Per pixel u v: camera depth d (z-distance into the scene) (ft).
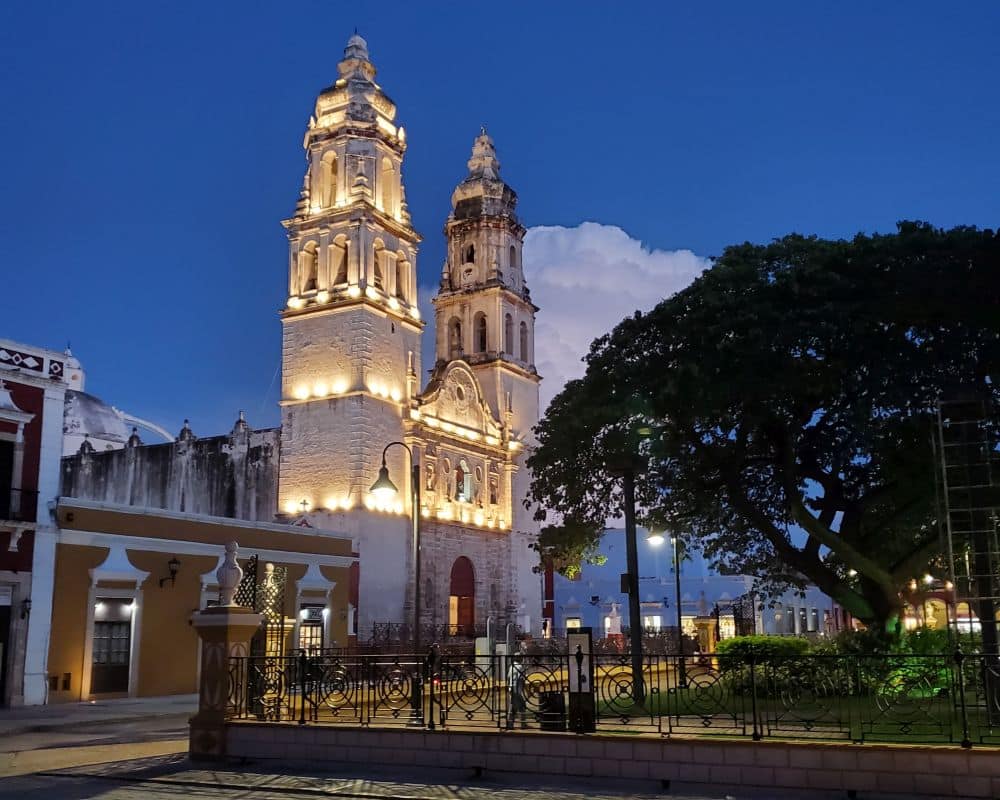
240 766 50.19
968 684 53.67
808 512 75.92
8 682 93.97
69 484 207.82
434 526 189.47
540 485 89.56
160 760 53.16
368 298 179.52
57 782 46.65
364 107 192.44
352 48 196.95
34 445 99.40
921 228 76.07
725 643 84.33
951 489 61.98
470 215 240.32
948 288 69.92
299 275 187.73
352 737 49.44
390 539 175.94
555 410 89.81
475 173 245.86
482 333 233.55
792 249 77.77
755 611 191.83
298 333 184.14
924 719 51.75
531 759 45.57
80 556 102.63
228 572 55.11
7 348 97.96
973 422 63.41
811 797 40.16
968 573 64.80
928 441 72.59
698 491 84.33
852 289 73.41
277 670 55.62
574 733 45.29
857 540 80.74
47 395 101.24
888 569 80.69
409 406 185.57
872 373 70.13
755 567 97.76
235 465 186.60
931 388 68.54
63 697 99.04
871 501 80.53
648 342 80.59
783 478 77.77
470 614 200.44
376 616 168.66
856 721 50.70
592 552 95.96
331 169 192.85
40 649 97.04
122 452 202.08
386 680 58.59
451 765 47.11
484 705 51.62
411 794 41.47
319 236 186.80
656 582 223.51
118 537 106.63
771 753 41.55
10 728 74.64
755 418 73.51
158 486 195.42
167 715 87.25
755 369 72.79
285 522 175.83
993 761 38.65
